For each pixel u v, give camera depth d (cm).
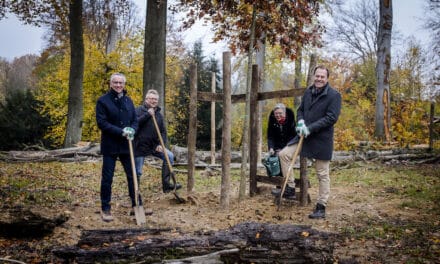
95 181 845
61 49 2527
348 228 486
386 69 1672
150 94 636
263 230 391
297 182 620
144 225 505
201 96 680
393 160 1192
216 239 382
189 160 685
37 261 389
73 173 947
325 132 531
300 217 541
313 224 511
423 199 639
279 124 641
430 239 442
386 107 1672
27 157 1150
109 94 526
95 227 492
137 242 387
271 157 649
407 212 562
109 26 2195
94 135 2123
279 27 687
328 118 522
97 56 1998
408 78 2362
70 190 727
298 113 571
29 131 2245
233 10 694
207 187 823
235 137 2477
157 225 507
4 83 3950
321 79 529
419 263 379
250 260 369
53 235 456
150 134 641
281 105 628
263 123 2242
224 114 597
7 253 407
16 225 441
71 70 1507
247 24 707
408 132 1686
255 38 725
